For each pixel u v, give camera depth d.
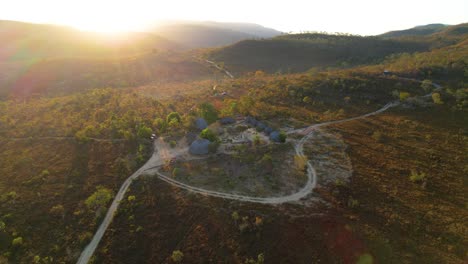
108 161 67.31
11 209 52.84
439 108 92.06
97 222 50.31
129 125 82.50
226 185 56.94
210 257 42.81
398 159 65.69
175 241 46.06
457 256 39.53
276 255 41.72
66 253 45.06
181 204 52.28
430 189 54.75
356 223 45.97
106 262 43.53
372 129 81.88
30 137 80.00
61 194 57.22
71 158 69.50
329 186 56.09
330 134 79.44
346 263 39.47
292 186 56.47
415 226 45.28
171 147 71.50
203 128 79.88
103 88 147.00
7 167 66.50
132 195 55.81
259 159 65.44
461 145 70.50
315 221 46.59
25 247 45.78
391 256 39.78
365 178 58.75
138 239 46.75
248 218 48.00
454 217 47.00
